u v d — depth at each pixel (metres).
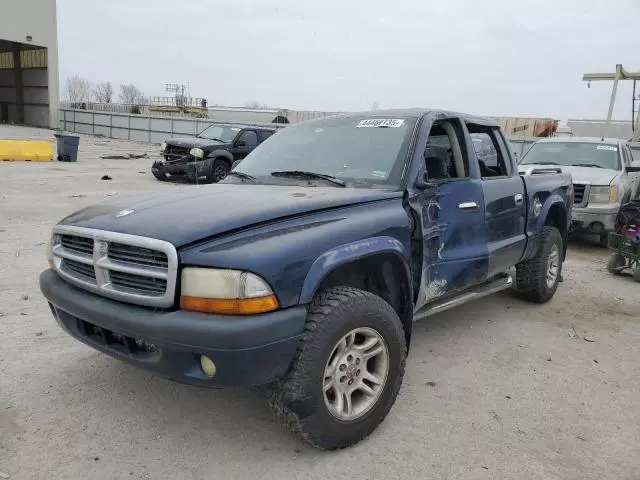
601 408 3.57
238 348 2.48
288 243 2.69
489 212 4.37
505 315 5.39
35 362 3.89
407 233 3.38
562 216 5.99
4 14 39.97
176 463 2.83
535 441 3.15
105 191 12.46
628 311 5.69
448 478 2.79
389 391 3.15
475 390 3.76
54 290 3.12
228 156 15.08
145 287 2.71
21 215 9.15
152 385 3.64
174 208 3.02
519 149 21.28
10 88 47.53
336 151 4.02
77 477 2.69
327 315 2.78
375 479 2.76
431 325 5.05
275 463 2.86
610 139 10.45
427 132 3.88
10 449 2.88
